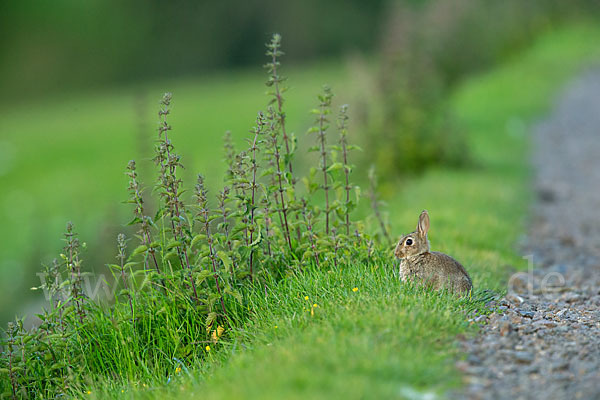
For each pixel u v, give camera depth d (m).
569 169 20.92
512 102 30.09
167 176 8.91
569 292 10.93
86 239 19.75
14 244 23.75
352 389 6.07
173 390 7.66
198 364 8.36
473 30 36.16
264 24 72.38
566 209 16.94
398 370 6.60
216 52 73.69
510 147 23.61
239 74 67.44
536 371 7.03
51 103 63.53
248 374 6.80
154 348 8.86
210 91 50.75
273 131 9.41
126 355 8.76
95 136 39.50
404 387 6.41
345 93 20.69
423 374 6.67
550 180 19.80
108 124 42.41
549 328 8.23
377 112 19.56
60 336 8.91
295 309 8.59
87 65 75.81
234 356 7.77
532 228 15.45
